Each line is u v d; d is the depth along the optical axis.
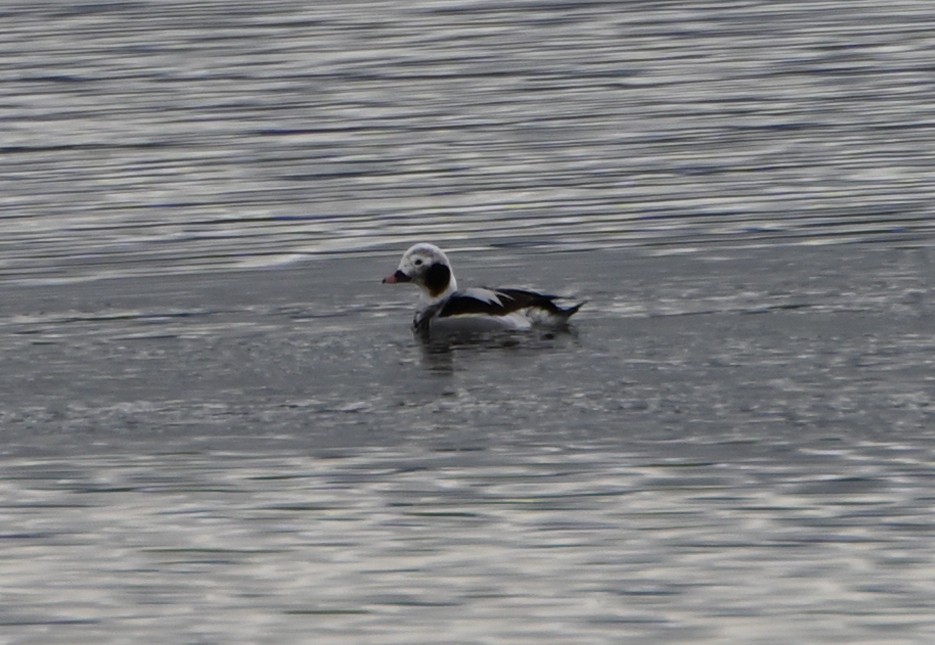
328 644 12.82
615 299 20.09
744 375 17.12
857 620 12.92
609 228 23.73
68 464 15.73
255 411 16.75
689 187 25.70
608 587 13.47
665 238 23.05
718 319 19.00
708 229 23.42
